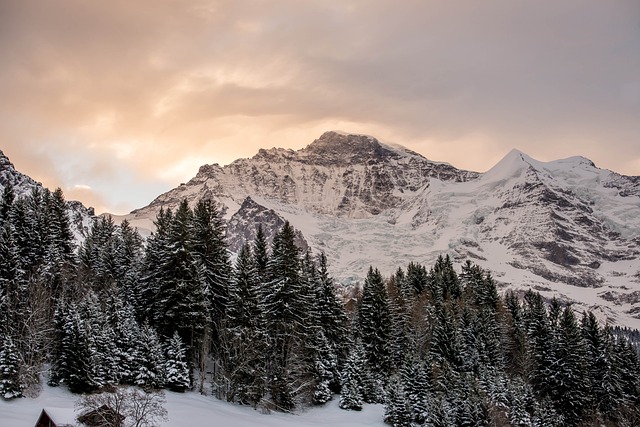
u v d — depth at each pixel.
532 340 113.69
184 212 95.00
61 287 98.06
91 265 111.62
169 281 88.56
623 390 109.94
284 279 94.75
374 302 106.56
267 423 78.25
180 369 84.62
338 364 100.06
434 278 137.12
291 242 98.00
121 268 109.06
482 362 105.88
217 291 95.69
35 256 99.19
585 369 107.44
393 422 84.75
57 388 77.25
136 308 96.19
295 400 90.12
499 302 131.62
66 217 118.56
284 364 91.12
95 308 84.94
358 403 91.56
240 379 85.81
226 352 86.75
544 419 94.75
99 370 78.19
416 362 95.62
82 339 78.06
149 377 82.00
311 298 97.88
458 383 91.06
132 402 67.44
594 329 117.25
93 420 61.03
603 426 102.25
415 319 117.06
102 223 136.00
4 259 88.88
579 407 104.12
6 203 114.44
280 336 93.19
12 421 64.38
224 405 82.81
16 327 81.50
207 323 89.06
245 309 90.94
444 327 106.69
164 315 88.94
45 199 124.94
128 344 83.62
